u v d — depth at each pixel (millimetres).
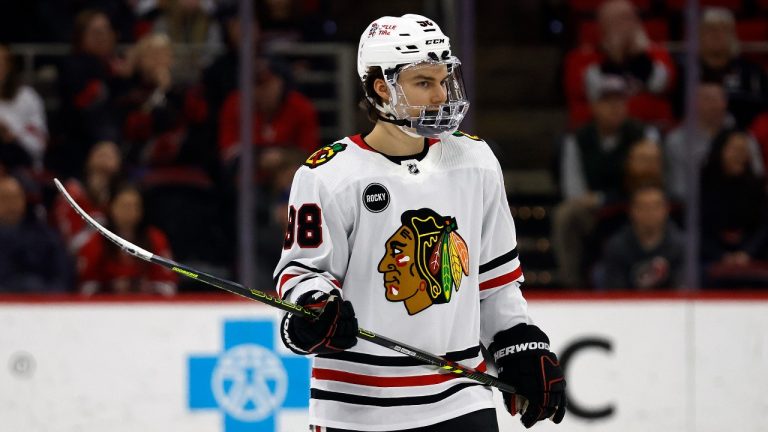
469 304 8016
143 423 15469
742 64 17594
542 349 8227
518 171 20250
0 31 17422
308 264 7691
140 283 16453
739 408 15930
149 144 17016
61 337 15383
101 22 17375
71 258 16391
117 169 16797
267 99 17438
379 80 7828
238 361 15594
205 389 15516
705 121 17203
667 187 17344
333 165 7770
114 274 16438
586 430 15773
